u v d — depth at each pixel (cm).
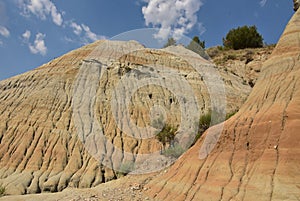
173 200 1060
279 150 865
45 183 2480
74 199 1477
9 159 2791
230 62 4106
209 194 945
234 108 2902
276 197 761
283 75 1089
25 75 3872
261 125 982
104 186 1642
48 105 3325
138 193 1298
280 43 1232
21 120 3189
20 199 1770
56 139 2975
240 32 4728
